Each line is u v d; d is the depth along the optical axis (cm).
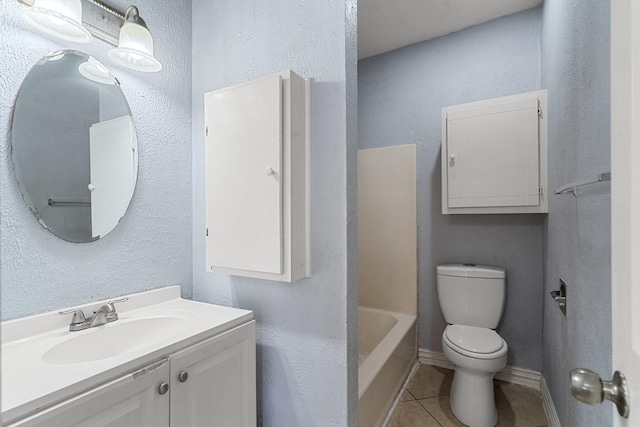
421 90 240
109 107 122
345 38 116
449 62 230
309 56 123
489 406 168
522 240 208
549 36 172
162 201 142
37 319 98
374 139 258
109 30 121
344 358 116
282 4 129
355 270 122
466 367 168
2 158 94
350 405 118
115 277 123
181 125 151
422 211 241
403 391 203
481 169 195
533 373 204
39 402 63
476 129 197
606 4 89
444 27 223
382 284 251
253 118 115
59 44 108
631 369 44
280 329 130
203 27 152
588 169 105
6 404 61
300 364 125
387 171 250
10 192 96
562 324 144
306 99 121
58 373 73
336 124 117
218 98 124
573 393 49
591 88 102
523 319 208
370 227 256
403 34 230
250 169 116
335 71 117
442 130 207
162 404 86
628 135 46
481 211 197
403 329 216
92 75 116
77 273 111
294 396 127
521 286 208
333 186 118
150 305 132
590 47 103
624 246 47
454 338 183
